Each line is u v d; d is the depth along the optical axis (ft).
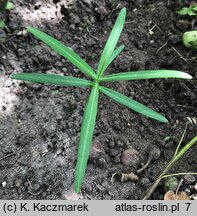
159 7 0.75
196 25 0.72
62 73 0.63
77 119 0.57
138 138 0.58
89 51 0.67
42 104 0.58
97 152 0.54
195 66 0.66
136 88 0.63
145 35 0.70
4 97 0.58
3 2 0.65
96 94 0.47
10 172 0.52
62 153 0.54
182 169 0.55
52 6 0.70
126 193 0.52
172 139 0.58
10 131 0.55
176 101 0.62
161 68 0.66
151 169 0.55
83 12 0.71
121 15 0.52
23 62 0.63
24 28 0.66
